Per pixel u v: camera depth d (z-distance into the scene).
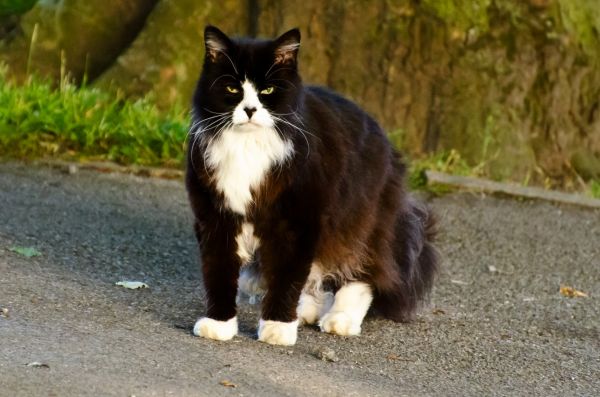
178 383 6.83
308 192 8.02
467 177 15.11
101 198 12.66
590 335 9.66
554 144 16.17
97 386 6.55
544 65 15.92
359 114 8.90
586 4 16.41
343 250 8.53
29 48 16.06
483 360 8.55
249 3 15.87
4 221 11.13
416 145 15.85
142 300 9.07
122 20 16.28
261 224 8.05
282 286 8.20
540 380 8.20
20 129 13.99
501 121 15.80
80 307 8.52
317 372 7.60
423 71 15.69
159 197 13.07
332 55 15.72
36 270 9.50
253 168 7.89
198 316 8.76
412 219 9.26
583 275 12.02
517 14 15.77
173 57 15.65
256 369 7.42
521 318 10.06
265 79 7.90
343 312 8.82
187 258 10.88
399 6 15.54
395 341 8.77
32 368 6.71
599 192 15.93
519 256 12.55
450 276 11.47
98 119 14.51
